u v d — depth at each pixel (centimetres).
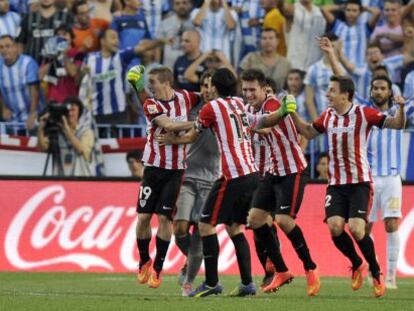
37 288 3297
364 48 4969
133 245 4394
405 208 4369
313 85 4903
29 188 4441
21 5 5016
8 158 4791
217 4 4984
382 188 3738
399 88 4928
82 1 4959
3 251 4400
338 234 3031
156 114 2942
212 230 2808
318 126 3059
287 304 2588
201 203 3300
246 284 2909
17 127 4881
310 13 4984
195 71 4928
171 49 4978
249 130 2820
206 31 4978
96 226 4419
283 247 4381
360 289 3444
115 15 4988
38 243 4409
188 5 4981
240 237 2894
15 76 4919
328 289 3434
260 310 2402
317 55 4972
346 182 3023
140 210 3139
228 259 4334
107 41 4947
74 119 4797
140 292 3172
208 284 2844
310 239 4403
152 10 5012
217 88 2797
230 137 2752
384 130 3728
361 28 4978
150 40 4978
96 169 4812
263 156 3328
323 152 4697
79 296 2855
